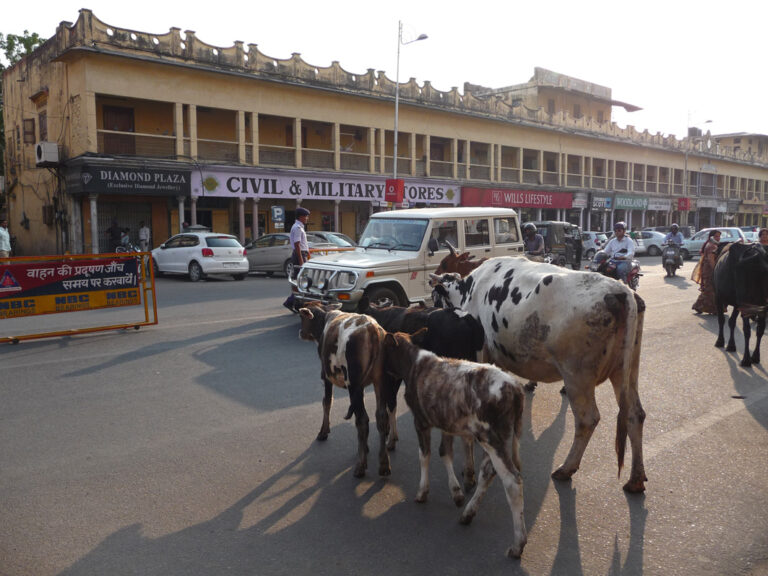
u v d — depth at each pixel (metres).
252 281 19.94
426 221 10.57
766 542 3.90
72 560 3.64
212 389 7.18
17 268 9.49
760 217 72.94
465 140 38.34
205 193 26.61
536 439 5.73
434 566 3.60
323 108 30.73
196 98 26.31
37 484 4.67
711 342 10.13
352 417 6.29
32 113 29.05
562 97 50.44
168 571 3.53
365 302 6.08
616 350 4.48
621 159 51.25
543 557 3.71
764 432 5.88
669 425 6.07
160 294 15.92
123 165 23.98
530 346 4.91
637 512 4.30
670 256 21.53
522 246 11.94
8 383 7.38
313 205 33.56
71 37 23.86
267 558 3.68
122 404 6.61
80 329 10.18
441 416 4.09
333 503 4.40
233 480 4.77
